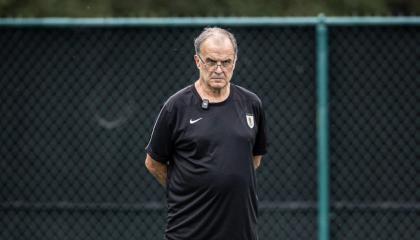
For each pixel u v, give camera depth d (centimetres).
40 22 2119
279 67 2109
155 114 2130
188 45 2120
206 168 1536
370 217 2114
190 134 1545
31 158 2147
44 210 2148
